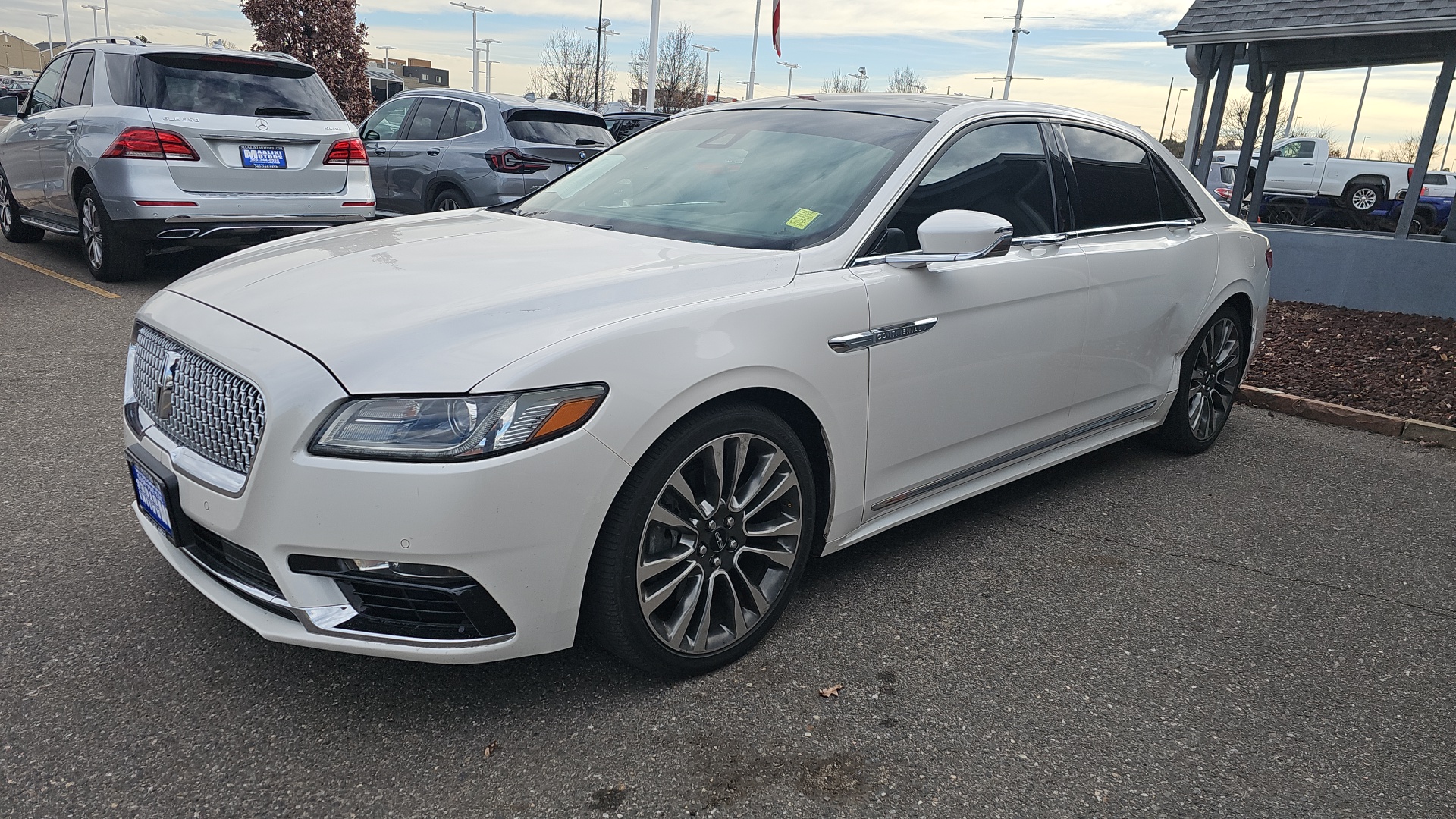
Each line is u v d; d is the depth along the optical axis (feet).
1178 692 8.80
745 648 8.89
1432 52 28.37
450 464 6.74
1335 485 14.75
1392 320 26.02
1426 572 11.74
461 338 7.16
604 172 12.09
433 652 7.22
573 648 8.95
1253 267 15.30
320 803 6.81
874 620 9.76
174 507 7.77
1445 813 7.36
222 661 8.41
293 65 23.86
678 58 140.67
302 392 6.88
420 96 31.71
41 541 10.37
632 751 7.52
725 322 8.09
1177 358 14.26
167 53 22.12
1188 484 14.38
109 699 7.80
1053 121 12.22
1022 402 11.34
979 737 7.94
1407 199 27.45
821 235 9.48
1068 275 11.52
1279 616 10.40
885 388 9.46
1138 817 7.10
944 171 10.47
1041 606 10.27
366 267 8.69
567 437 7.09
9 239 30.07
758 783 7.23
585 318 7.57
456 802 6.88
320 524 6.86
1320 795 7.49
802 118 11.59
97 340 18.67
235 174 22.50
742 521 8.50
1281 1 29.91
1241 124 91.09
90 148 22.40
